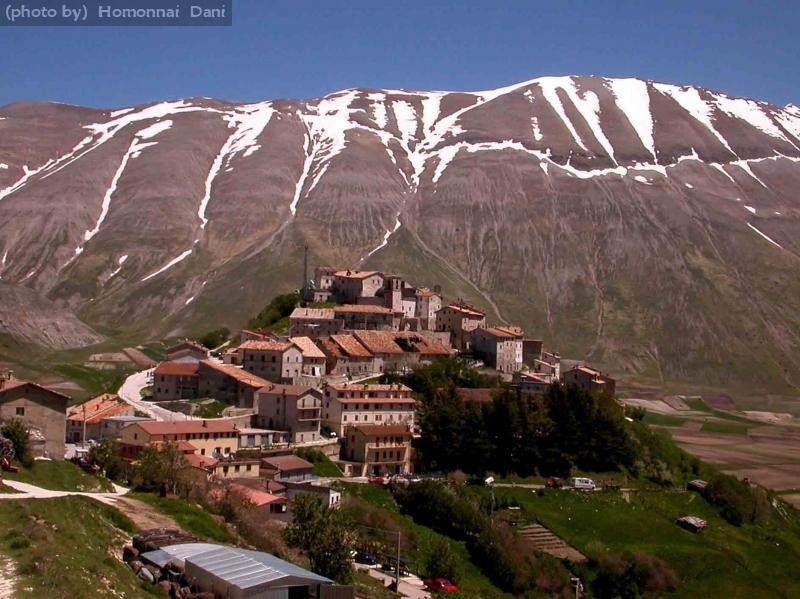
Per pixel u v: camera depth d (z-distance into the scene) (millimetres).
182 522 118688
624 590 183500
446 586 151125
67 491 123688
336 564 126688
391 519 179250
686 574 193750
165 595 91312
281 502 151250
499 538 180500
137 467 139625
